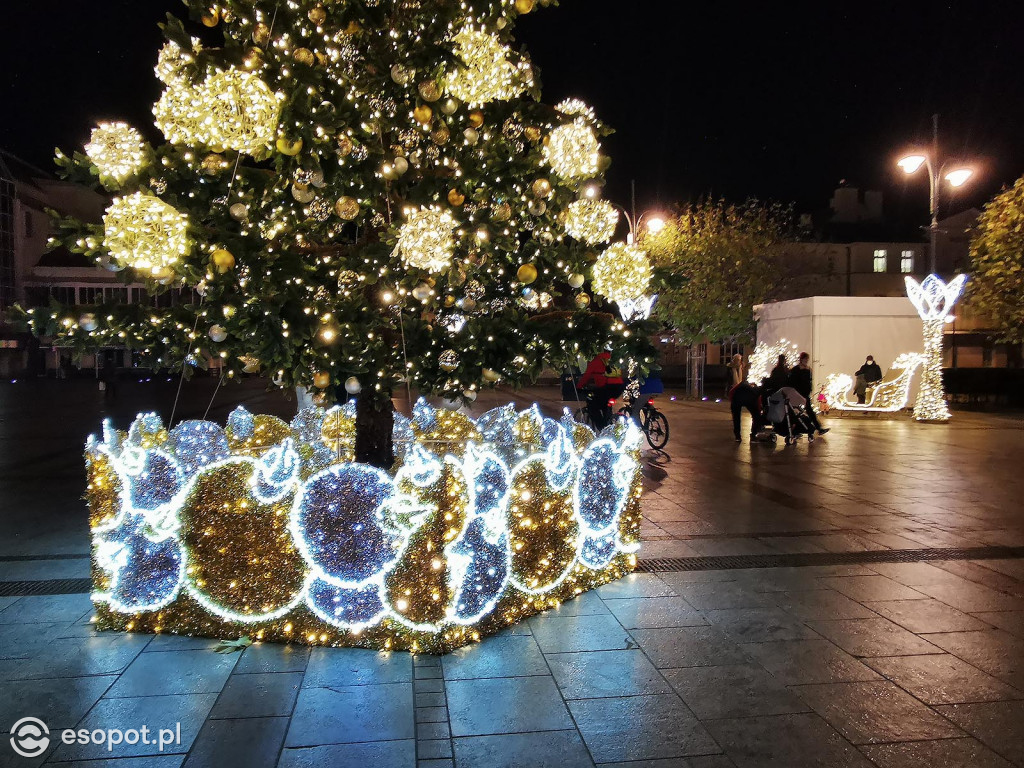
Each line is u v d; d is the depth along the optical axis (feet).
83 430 52.80
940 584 18.40
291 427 20.47
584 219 15.76
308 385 14.71
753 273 90.12
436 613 13.79
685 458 39.75
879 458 39.86
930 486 31.65
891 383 63.62
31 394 95.71
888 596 17.51
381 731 11.32
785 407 44.42
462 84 14.88
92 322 13.34
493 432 15.93
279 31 13.99
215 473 14.58
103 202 14.03
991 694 12.63
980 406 75.20
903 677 13.25
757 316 81.46
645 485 31.63
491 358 14.35
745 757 10.73
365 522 13.91
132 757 10.61
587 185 15.66
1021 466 37.17
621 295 15.67
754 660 13.91
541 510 16.17
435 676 13.08
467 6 15.10
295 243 15.31
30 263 155.22
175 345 14.49
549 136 15.76
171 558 14.83
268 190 14.14
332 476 14.01
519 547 15.65
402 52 14.17
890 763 10.61
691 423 58.65
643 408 41.50
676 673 13.33
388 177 14.10
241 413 18.76
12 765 10.41
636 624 15.62
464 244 14.75
